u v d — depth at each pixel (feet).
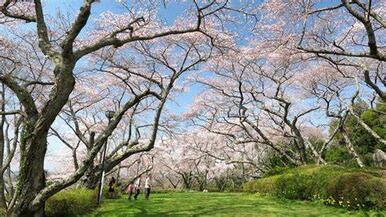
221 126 105.81
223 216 39.83
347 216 36.68
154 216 42.60
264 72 81.00
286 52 65.36
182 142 123.95
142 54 63.41
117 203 57.36
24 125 31.45
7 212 32.63
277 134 92.43
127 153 42.24
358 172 43.93
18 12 41.16
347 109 68.18
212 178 138.31
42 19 32.42
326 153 104.42
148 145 41.81
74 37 29.86
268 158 110.22
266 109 79.92
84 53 31.94
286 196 53.42
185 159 124.06
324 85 80.43
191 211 45.29
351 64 45.50
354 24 52.03
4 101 47.47
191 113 97.86
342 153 96.89
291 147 99.35
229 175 134.82
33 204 30.42
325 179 47.11
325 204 44.73
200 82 90.02
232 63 80.89
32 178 30.78
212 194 74.23
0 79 29.89
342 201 41.45
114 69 67.82
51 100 30.27
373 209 38.04
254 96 83.61
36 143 30.73
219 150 124.26
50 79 56.24
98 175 62.90
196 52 61.82
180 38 58.29
